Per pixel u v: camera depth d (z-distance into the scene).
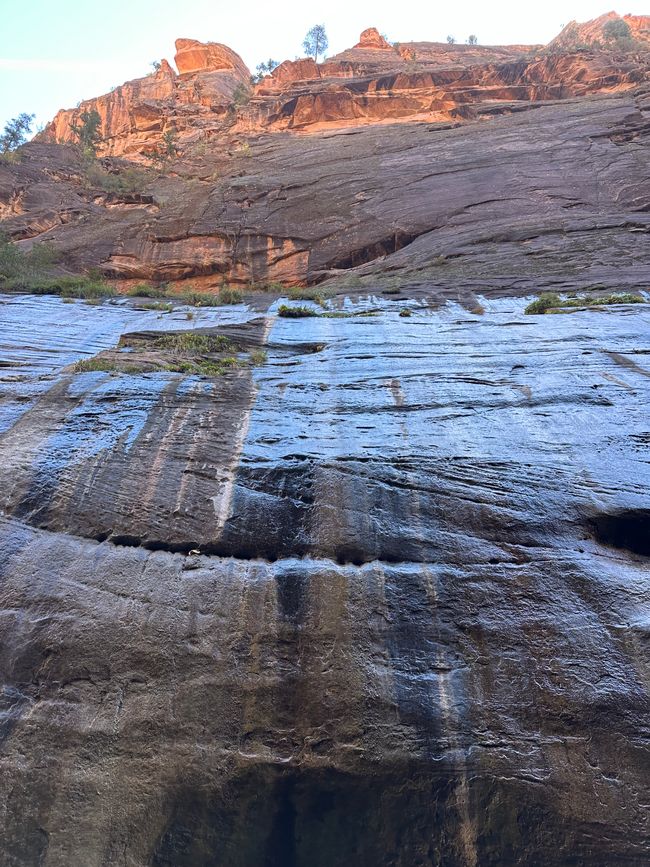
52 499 4.98
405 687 3.80
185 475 5.23
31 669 3.93
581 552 4.52
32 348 9.39
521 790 3.42
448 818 3.40
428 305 12.36
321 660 3.92
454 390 7.02
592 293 12.76
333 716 3.69
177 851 3.37
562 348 8.38
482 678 3.84
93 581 4.37
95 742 3.63
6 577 4.38
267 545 4.66
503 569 4.39
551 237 18.19
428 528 4.73
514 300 12.52
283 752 3.58
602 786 3.41
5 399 6.70
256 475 5.23
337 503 4.94
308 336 9.58
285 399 6.79
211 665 3.90
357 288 15.70
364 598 4.23
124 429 5.82
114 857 3.34
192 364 7.87
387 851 3.36
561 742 3.56
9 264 21.17
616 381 6.98
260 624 4.09
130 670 3.88
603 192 22.00
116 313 12.83
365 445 5.70
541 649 3.93
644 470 5.21
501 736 3.61
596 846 3.27
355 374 7.69
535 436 5.82
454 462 5.36
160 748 3.60
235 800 3.48
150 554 4.57
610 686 3.73
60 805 3.46
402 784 3.49
